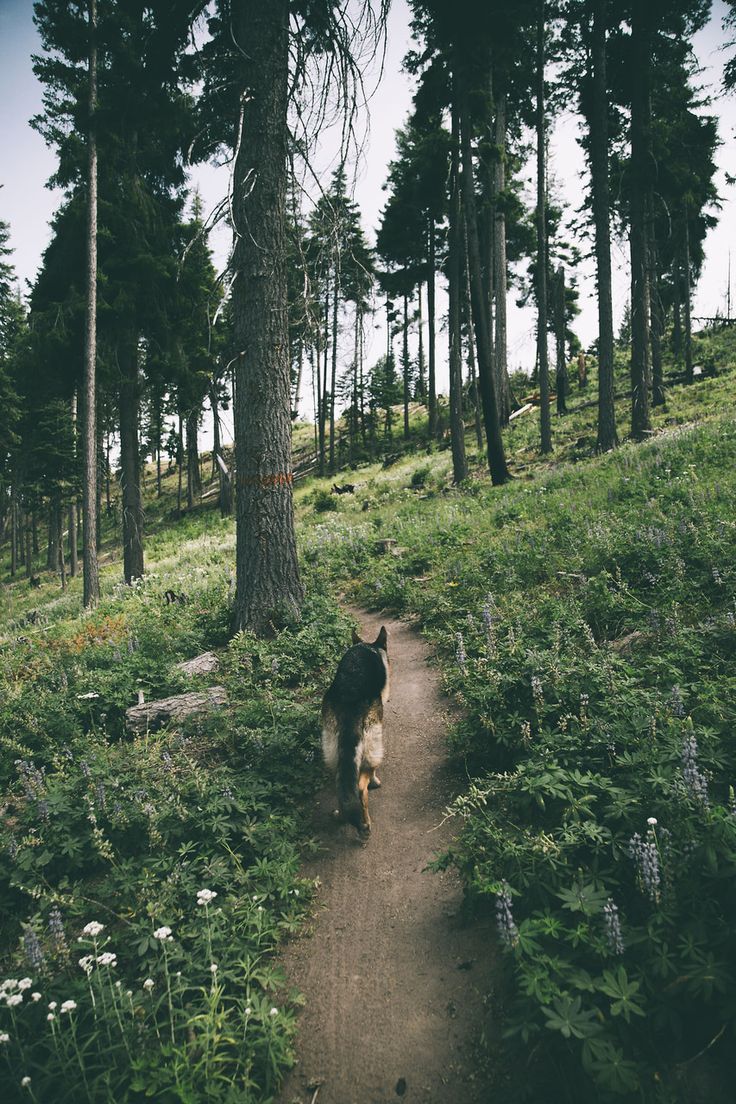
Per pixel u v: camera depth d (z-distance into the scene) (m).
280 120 8.61
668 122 22.73
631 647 5.90
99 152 18.80
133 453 20.42
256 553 8.88
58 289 19.48
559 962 2.81
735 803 3.18
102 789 4.71
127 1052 2.92
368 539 14.93
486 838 3.89
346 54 8.43
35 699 7.62
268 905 4.03
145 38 11.07
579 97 21.48
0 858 4.47
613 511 10.29
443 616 8.75
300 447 60.84
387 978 3.48
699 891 2.96
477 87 21.23
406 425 46.94
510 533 11.52
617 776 3.90
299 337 9.25
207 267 20.33
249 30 8.49
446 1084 2.86
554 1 20.16
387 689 5.37
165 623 10.99
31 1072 2.89
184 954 3.37
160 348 19.91
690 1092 2.44
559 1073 2.69
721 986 2.52
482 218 34.38
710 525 8.00
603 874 3.25
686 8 18.77
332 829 4.85
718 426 15.30
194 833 4.48
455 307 22.62
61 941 3.47
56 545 48.47
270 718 6.09
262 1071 3.02
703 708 4.36
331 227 8.98
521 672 5.26
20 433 42.91
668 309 41.81
